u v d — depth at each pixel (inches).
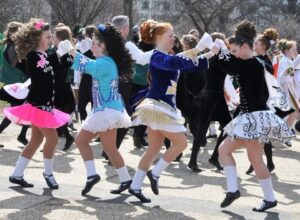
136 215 268.2
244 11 2048.5
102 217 263.0
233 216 273.9
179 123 291.6
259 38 361.1
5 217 257.8
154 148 296.2
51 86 308.8
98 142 476.1
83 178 346.6
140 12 2310.5
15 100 313.1
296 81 510.0
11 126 541.3
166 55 284.2
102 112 289.7
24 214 263.1
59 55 295.9
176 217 267.6
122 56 296.4
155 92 290.2
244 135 270.1
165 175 369.1
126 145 471.8
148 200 295.1
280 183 361.4
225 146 283.7
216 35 411.8
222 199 310.7
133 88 436.1
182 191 326.6
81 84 490.3
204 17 1923.0
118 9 1956.2
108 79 290.2
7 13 1676.9
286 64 469.7
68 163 389.1
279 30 2025.1
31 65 303.9
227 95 372.5
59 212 268.5
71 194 304.3
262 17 2105.1
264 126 270.4
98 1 1856.5
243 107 277.9
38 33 307.1
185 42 413.4
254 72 276.1
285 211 289.1
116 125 292.0
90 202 288.8
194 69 283.4
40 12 1895.9
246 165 413.4
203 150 469.7
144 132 466.6
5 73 423.2
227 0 1903.3
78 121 604.7
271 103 305.3
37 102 303.9
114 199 297.3
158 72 289.4
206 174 377.7
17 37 308.8
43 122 300.8
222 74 370.6
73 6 1779.0
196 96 393.4
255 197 319.6
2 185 317.4
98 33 295.3
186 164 410.0
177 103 391.2
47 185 321.1
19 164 314.8
